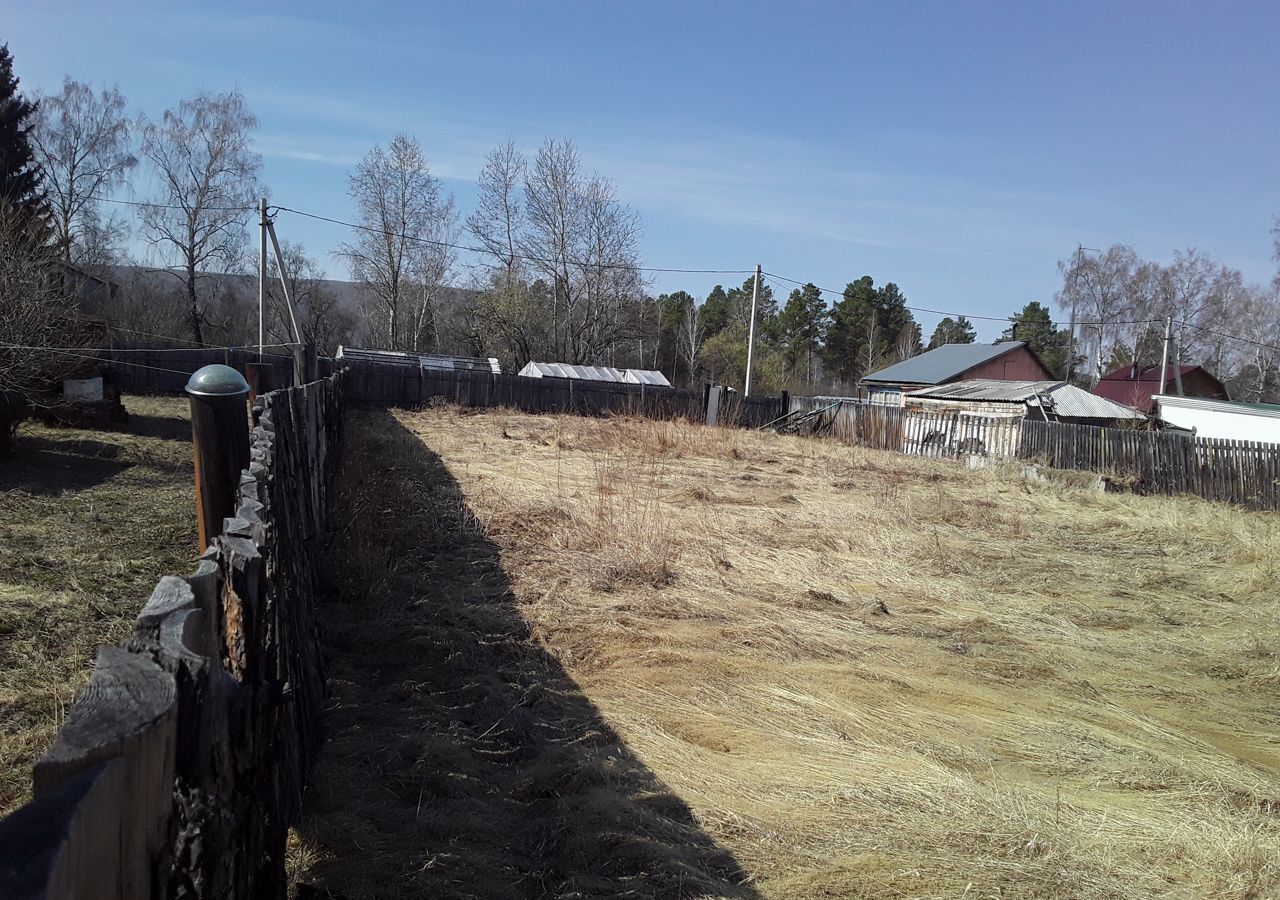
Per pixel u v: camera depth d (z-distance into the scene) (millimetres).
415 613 5648
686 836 3322
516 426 20922
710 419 28672
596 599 6363
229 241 39781
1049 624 6863
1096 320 49750
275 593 2736
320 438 7605
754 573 7609
